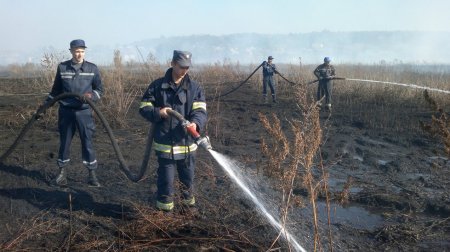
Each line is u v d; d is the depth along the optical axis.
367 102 14.05
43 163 6.25
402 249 4.09
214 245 3.93
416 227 4.55
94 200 4.90
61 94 5.00
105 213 4.57
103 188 5.30
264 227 4.29
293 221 4.49
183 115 4.21
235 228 4.27
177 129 4.16
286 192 3.88
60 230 4.18
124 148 7.40
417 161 7.14
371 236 4.36
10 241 3.93
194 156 4.34
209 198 5.01
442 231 4.49
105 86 12.14
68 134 5.30
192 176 4.41
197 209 4.67
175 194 4.73
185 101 4.20
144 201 4.87
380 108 12.75
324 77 12.45
